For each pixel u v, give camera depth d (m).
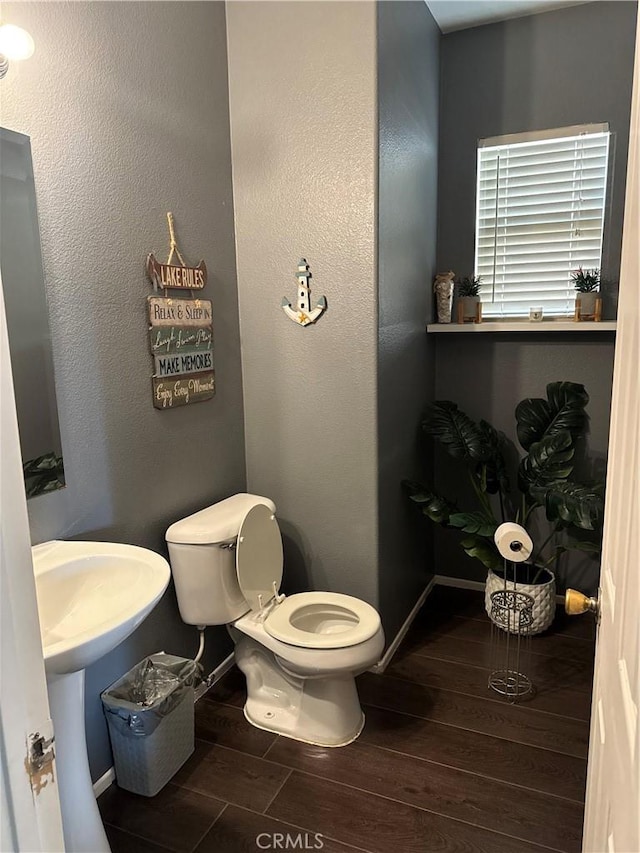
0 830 0.65
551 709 2.14
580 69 2.63
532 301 2.88
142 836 1.64
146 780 1.77
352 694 2.03
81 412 1.69
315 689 1.98
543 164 2.76
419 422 2.82
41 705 0.71
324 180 2.17
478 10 2.63
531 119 2.75
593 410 2.79
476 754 1.92
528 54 2.70
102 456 1.77
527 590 2.54
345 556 2.40
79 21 1.62
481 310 2.88
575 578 2.90
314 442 2.38
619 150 2.63
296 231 2.26
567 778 1.81
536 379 2.87
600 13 2.56
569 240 2.77
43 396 1.56
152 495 1.99
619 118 2.61
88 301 1.69
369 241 2.14
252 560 2.09
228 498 2.31
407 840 1.61
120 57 1.77
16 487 0.68
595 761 1.01
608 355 2.72
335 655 1.84
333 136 2.13
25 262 1.49
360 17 2.02
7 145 1.43
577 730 2.02
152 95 1.90
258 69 2.21
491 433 2.80
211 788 1.80
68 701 1.39
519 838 1.61
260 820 1.69
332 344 2.27
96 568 1.54
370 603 2.38
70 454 1.66
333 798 1.76
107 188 1.74
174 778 1.84
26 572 0.69
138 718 1.72
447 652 2.52
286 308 2.32
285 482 2.47
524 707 2.15
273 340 2.38
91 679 1.77
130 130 1.82
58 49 1.56
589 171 2.69
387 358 2.33
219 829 1.66
